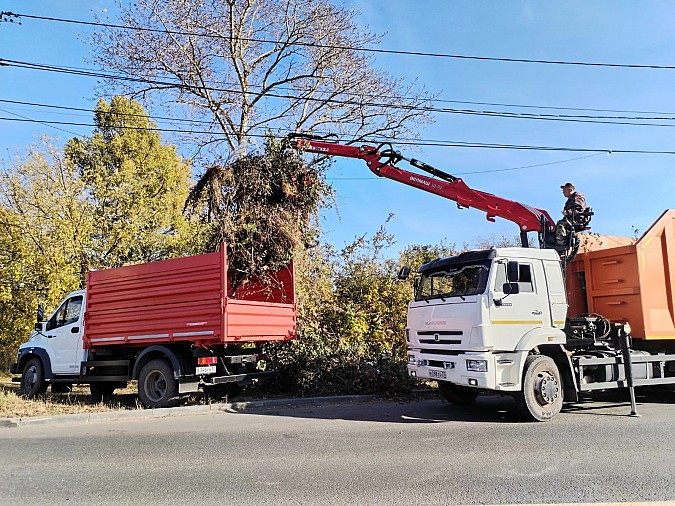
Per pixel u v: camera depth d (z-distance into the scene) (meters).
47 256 17.20
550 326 9.14
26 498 4.85
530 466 5.82
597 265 10.71
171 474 5.61
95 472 5.73
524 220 11.03
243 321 10.41
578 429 8.03
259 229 12.20
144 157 27.86
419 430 8.08
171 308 10.72
